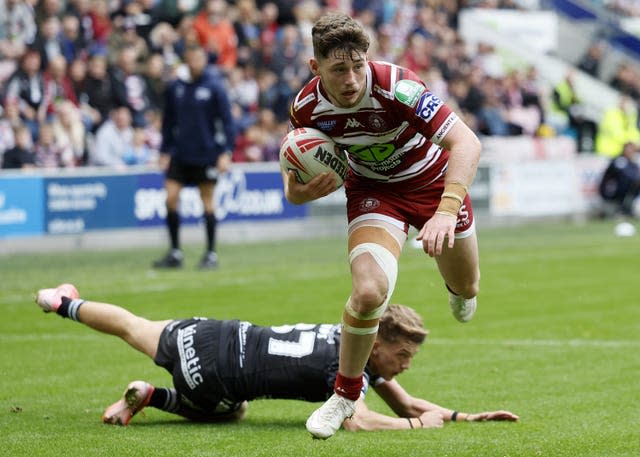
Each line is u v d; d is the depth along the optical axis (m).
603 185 75.00
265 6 70.56
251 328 20.41
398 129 18.09
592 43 102.12
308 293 39.25
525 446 18.92
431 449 18.66
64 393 23.78
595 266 48.53
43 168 53.84
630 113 82.50
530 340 30.86
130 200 54.28
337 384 17.73
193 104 45.12
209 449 18.55
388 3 81.62
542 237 61.72
